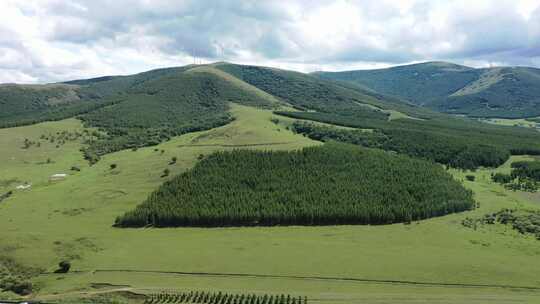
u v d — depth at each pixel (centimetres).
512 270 13525
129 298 12044
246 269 13862
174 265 14362
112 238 17412
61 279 13762
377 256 14725
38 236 16950
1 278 13600
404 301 11306
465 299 11481
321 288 12419
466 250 15425
